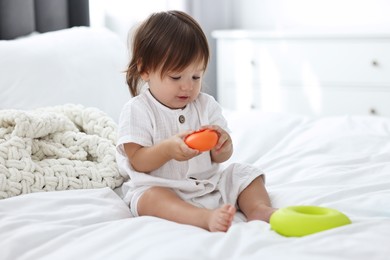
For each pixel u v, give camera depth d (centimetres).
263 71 312
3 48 177
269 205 127
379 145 171
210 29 353
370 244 91
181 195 129
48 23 237
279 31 306
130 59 143
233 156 167
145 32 136
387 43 282
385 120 201
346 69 293
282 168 154
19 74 173
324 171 146
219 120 146
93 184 138
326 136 179
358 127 192
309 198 127
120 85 193
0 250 98
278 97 311
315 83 301
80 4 250
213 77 358
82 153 145
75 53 190
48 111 160
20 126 138
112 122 157
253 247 93
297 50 302
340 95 297
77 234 104
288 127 194
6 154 132
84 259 93
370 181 138
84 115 159
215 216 110
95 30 209
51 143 146
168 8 311
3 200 119
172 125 138
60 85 179
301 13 348
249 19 366
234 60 319
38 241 102
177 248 91
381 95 288
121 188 144
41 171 134
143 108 136
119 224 108
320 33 294
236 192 130
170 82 133
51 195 125
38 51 182
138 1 291
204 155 138
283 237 100
